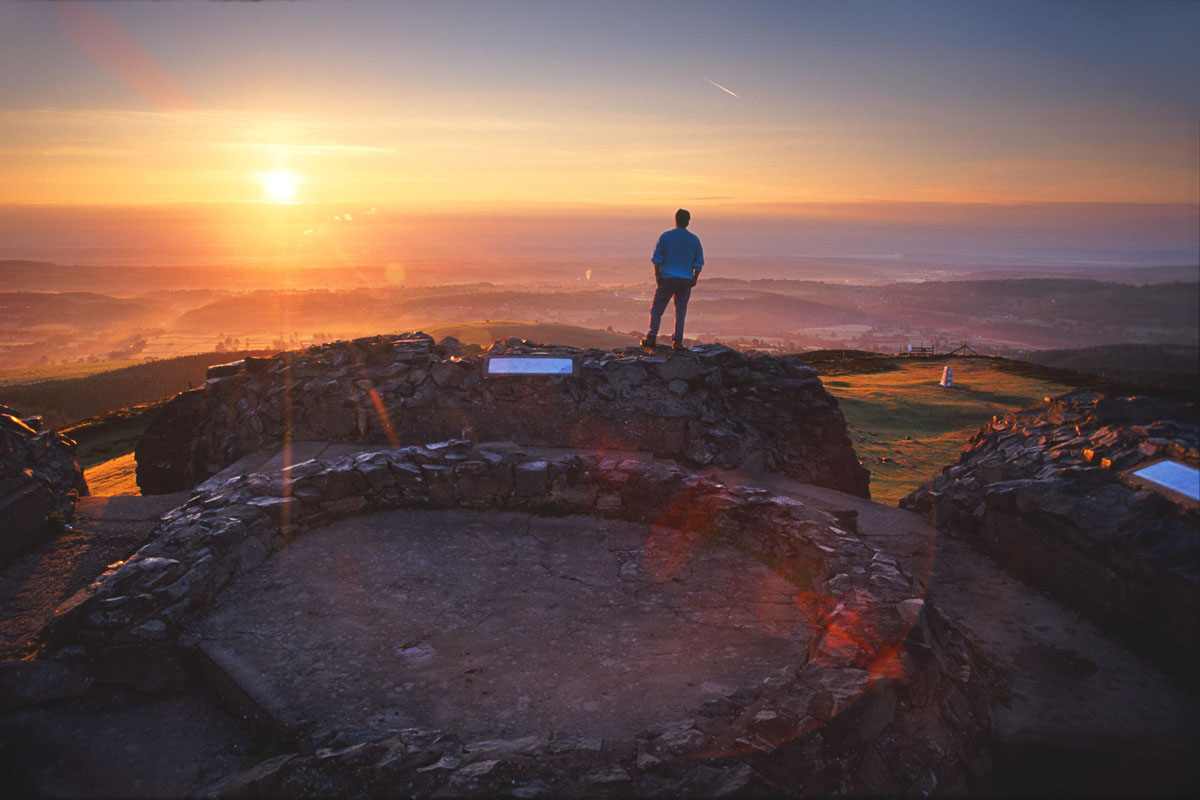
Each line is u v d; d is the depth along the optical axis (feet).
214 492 28.02
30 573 25.96
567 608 22.03
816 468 40.09
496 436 37.45
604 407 36.96
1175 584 17.87
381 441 37.55
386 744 14.52
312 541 26.43
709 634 20.39
